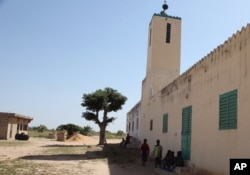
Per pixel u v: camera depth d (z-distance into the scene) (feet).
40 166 53.26
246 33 33.37
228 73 37.40
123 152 94.43
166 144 66.13
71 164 58.75
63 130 190.60
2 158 63.52
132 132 156.15
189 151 50.21
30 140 153.48
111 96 144.05
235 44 35.91
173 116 62.08
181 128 55.83
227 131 36.55
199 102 47.19
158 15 93.09
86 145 128.06
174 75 90.43
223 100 38.32
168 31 93.04
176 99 60.54
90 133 236.22
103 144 139.74
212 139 40.96
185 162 51.49
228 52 37.73
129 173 51.19
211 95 42.47
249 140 31.27
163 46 91.71
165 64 90.74
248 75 32.45
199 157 45.47
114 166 59.77
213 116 41.24
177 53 92.02
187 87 53.72
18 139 144.36
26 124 171.83
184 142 53.36
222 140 37.78
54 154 78.28
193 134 48.91
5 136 138.82
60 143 140.77
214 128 40.55
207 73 44.45
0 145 100.83
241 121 33.27
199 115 46.78
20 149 89.35
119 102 144.56
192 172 44.45
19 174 43.65
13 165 52.85
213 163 40.09
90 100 139.13
